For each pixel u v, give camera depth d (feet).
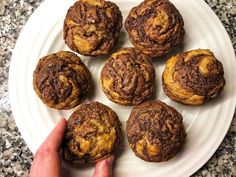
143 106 0.69
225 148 0.74
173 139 0.67
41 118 0.73
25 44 0.75
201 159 0.71
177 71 0.69
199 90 0.68
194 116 0.73
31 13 0.79
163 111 0.68
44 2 0.77
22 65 0.75
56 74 0.70
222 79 0.69
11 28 0.79
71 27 0.72
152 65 0.72
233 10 0.79
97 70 0.76
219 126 0.72
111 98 0.71
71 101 0.71
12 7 0.79
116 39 0.73
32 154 0.75
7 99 0.76
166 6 0.70
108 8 0.72
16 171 0.74
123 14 0.77
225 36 0.75
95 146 0.68
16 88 0.74
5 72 0.77
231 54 0.75
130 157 0.72
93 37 0.71
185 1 0.76
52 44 0.76
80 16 0.71
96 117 0.69
